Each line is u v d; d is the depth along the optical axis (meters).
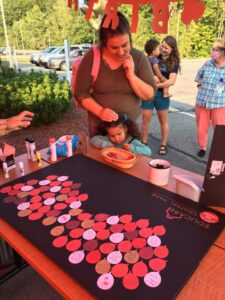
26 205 0.95
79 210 0.91
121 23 1.19
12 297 1.50
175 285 0.63
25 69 11.95
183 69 11.00
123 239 0.77
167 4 0.64
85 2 1.10
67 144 1.33
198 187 0.95
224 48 2.80
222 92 2.89
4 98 4.14
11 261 1.53
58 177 1.14
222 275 0.67
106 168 1.21
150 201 0.95
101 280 0.64
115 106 1.54
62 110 4.70
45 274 0.68
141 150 1.46
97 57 1.42
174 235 0.79
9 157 1.21
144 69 1.47
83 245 0.75
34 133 4.16
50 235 0.80
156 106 3.18
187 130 4.23
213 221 0.85
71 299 0.62
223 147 0.85
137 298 0.60
